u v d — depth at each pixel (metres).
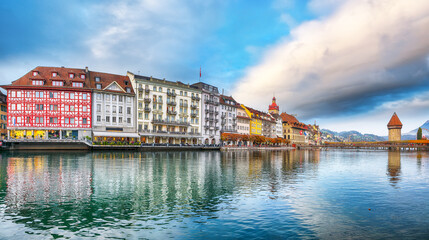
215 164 45.59
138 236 13.45
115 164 42.66
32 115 80.56
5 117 92.12
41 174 31.19
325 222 15.61
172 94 106.75
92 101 86.50
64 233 13.74
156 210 17.69
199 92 117.94
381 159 65.81
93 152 71.38
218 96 130.12
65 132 83.31
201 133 117.56
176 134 106.31
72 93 84.06
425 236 13.68
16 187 24.05
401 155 88.62
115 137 89.38
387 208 18.53
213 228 14.56
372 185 26.84
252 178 30.52
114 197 20.97
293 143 199.12
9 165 39.38
